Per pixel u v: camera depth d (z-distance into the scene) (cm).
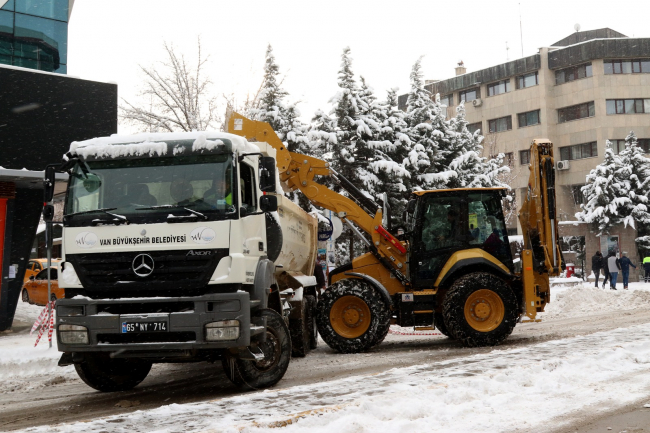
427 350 1121
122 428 554
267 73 2536
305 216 1214
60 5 1867
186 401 759
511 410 603
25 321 1756
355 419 545
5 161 1499
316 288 1345
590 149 5353
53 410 736
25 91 1538
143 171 753
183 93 3177
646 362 849
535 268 1131
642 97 5294
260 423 536
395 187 2388
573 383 723
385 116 2506
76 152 770
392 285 1191
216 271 714
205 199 733
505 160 5669
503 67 5709
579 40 6612
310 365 991
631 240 4300
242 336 701
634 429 542
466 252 1140
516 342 1159
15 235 1573
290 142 2417
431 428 542
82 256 733
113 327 703
